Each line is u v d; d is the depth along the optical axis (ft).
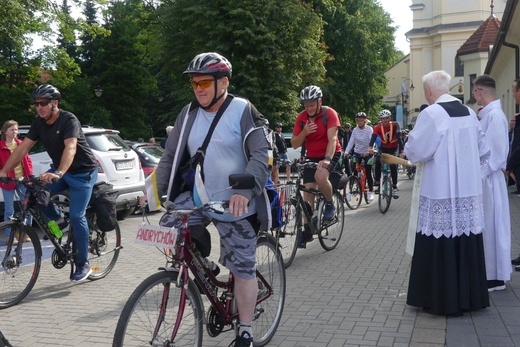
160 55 97.76
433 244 16.42
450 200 16.24
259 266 14.52
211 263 12.84
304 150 26.86
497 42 62.85
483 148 17.28
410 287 17.01
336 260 24.20
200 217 12.57
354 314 16.94
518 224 31.45
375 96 124.26
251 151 12.16
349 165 44.57
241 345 12.67
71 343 15.30
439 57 174.70
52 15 74.54
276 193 13.66
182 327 11.70
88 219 21.63
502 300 17.75
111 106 138.31
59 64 94.17
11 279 18.93
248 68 90.58
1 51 85.35
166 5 97.04
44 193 18.85
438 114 16.38
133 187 35.91
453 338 14.74
